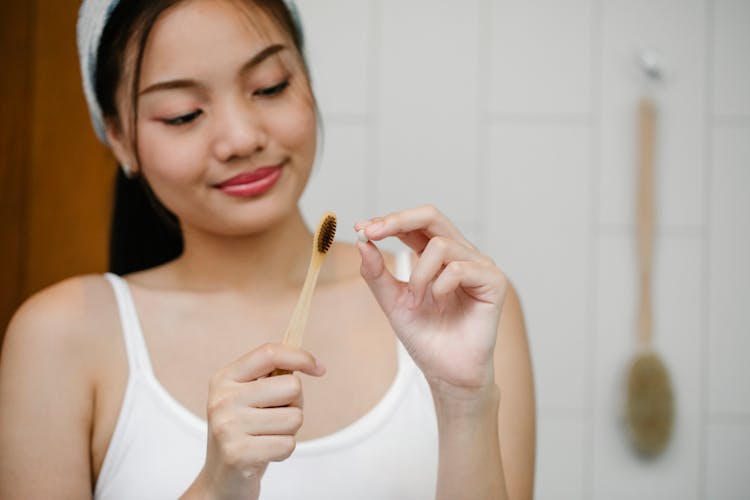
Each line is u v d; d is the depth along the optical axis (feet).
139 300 2.90
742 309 5.33
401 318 2.44
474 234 5.36
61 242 5.23
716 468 5.32
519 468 2.73
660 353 5.34
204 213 2.69
